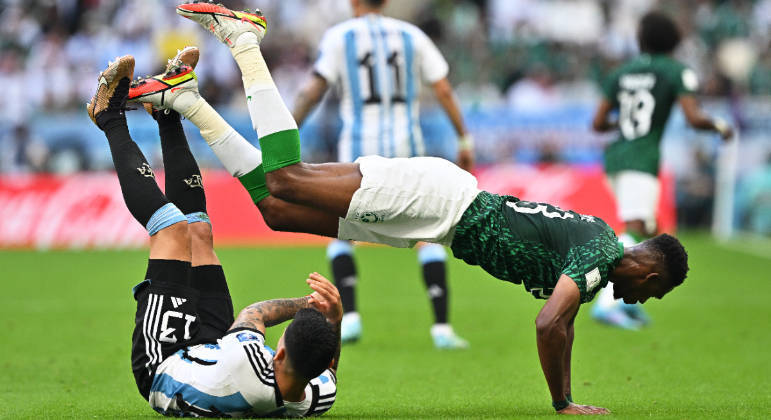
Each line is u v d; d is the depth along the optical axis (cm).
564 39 7650
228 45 1791
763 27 7725
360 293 4175
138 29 7331
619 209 3303
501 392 2122
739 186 6519
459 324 3338
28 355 2644
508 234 1697
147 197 1652
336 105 6341
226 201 6156
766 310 3672
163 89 1803
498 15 7788
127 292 4109
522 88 7200
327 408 1680
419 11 7862
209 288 1731
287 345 1541
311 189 1728
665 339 2980
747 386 2184
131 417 1714
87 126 6322
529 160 6353
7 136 6328
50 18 7388
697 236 6544
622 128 3303
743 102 6788
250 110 1770
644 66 3269
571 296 1602
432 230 1730
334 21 7569
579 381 2266
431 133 6294
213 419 1603
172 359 1614
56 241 5966
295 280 4353
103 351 2722
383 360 2598
